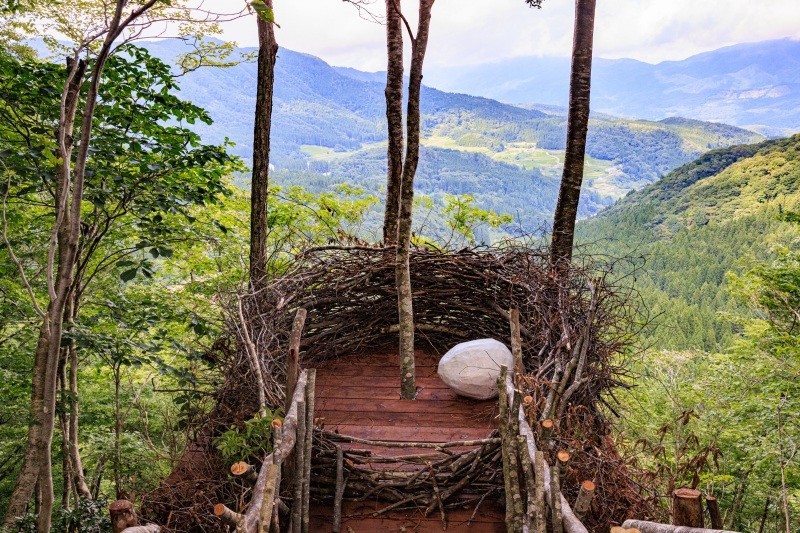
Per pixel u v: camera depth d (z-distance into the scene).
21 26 4.60
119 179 4.55
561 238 5.84
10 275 5.52
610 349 4.00
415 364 4.86
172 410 6.97
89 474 8.04
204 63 5.01
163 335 5.49
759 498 8.62
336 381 4.54
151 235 4.90
